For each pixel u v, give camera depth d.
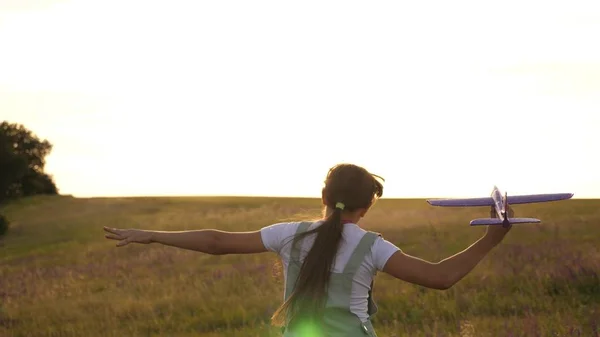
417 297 17.09
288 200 68.38
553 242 26.19
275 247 4.74
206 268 27.20
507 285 18.34
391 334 13.52
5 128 109.94
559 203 43.62
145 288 23.38
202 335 15.48
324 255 4.55
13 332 17.36
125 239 4.70
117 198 75.38
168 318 17.27
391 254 4.56
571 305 16.09
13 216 66.06
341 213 4.67
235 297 19.56
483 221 4.53
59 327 17.69
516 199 4.87
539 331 12.62
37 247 46.25
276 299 18.62
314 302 4.54
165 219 50.94
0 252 45.91
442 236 31.27
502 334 12.66
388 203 52.50
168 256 31.05
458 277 4.50
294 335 4.63
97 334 16.48
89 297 22.56
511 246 25.42
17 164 97.50
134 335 15.82
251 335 14.64
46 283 26.73
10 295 24.30
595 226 30.91
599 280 17.69
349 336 4.55
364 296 4.62
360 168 4.76
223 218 47.84
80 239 46.97
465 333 12.73
